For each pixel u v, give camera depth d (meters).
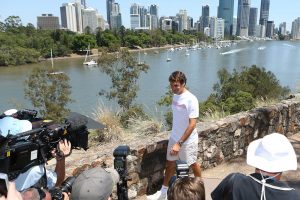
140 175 3.83
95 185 1.80
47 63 102.00
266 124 5.55
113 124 6.81
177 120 3.49
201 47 199.38
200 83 62.72
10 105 43.53
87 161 3.41
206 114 7.19
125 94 24.39
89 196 1.78
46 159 2.00
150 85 58.38
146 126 7.09
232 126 4.89
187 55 134.00
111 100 26.14
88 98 46.91
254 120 5.28
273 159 1.86
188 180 1.89
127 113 8.55
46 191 1.87
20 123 1.95
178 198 1.83
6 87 58.41
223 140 4.80
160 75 72.69
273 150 1.88
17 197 1.56
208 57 128.38
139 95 48.12
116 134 6.60
